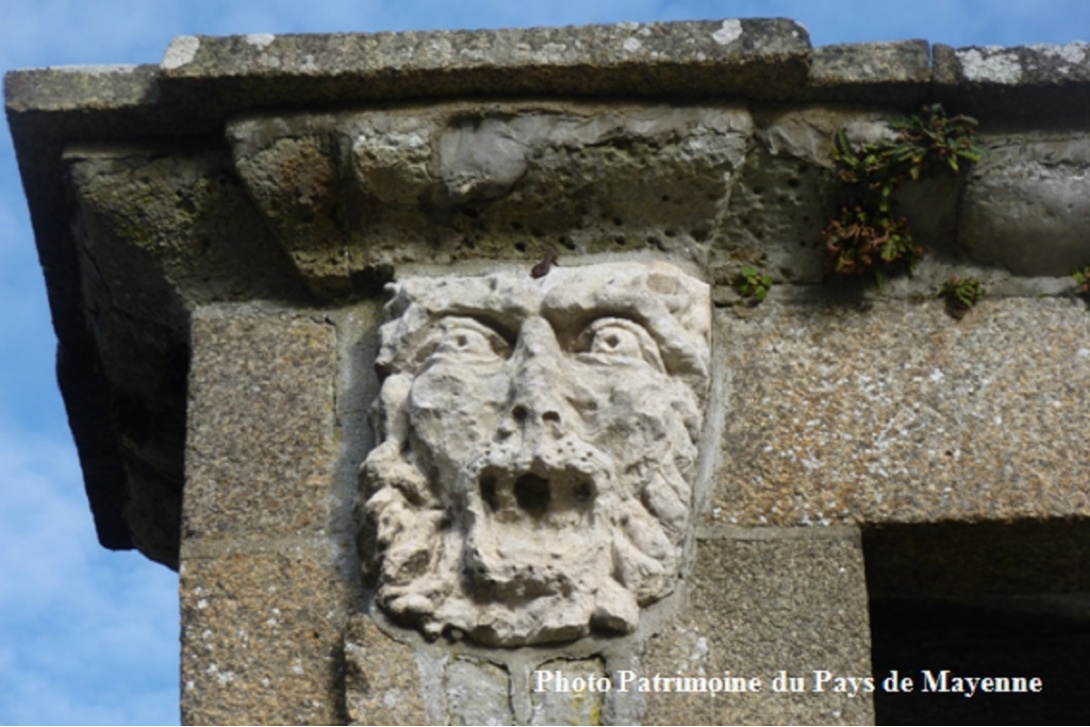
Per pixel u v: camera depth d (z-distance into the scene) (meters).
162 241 4.68
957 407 4.48
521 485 4.19
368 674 4.07
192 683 4.15
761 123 4.62
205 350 4.57
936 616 4.77
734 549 4.30
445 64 4.55
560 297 4.37
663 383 4.32
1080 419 4.47
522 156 4.57
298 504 4.36
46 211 4.83
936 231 4.66
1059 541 4.40
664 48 4.55
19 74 4.66
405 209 4.60
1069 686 5.00
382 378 4.41
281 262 4.66
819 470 4.41
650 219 4.62
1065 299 4.62
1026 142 4.64
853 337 4.57
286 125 4.59
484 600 4.12
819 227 4.65
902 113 4.64
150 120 4.65
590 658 4.11
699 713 4.09
